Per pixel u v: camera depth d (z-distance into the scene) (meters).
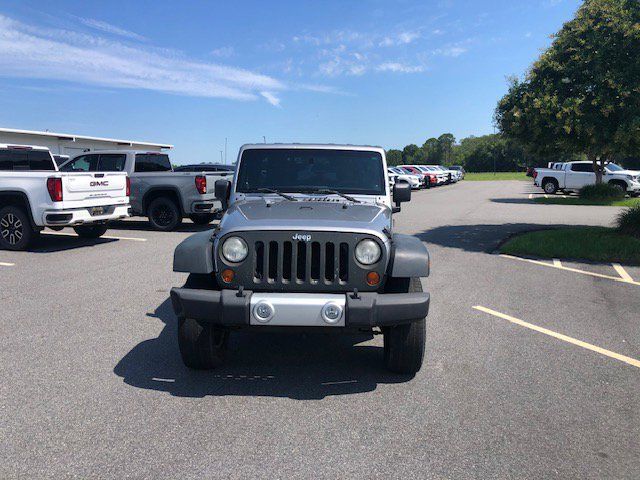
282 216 4.06
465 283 7.54
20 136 25.11
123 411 3.57
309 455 3.04
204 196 13.05
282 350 4.86
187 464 2.94
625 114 9.67
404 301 3.66
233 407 3.66
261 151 5.27
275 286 3.76
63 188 9.76
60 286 7.16
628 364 4.50
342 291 3.78
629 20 9.76
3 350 4.73
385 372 4.33
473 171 122.62
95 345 4.88
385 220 4.27
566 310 6.17
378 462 2.97
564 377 4.21
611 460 3.02
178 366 4.41
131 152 13.57
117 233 12.91
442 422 3.46
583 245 10.23
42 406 3.63
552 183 29.11
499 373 4.29
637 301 6.61
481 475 2.86
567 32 10.69
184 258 3.88
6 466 2.90
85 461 2.95
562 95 10.34
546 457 3.04
